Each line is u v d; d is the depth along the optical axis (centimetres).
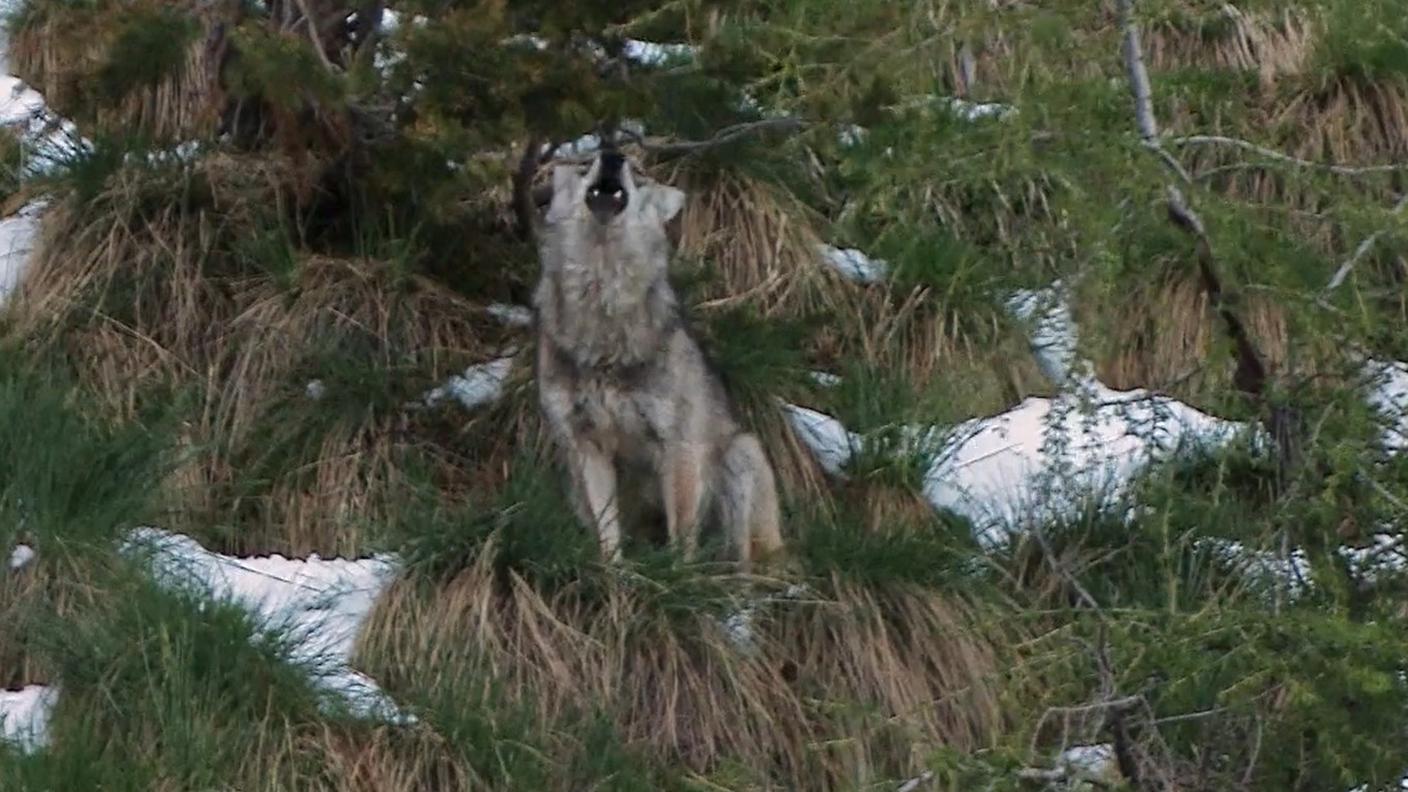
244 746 984
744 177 1353
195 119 1322
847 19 1066
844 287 1328
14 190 1369
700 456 1162
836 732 1076
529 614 1070
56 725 983
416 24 1112
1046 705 927
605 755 1022
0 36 1508
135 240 1272
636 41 1323
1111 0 1021
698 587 1097
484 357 1270
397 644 1064
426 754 1008
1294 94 1472
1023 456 1251
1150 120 913
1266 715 920
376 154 1236
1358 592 925
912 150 977
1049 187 1338
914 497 1226
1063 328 1027
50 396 1135
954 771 874
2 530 1059
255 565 1127
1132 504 1185
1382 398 995
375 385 1218
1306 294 883
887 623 1123
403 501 1177
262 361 1231
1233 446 1001
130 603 1022
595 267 1126
